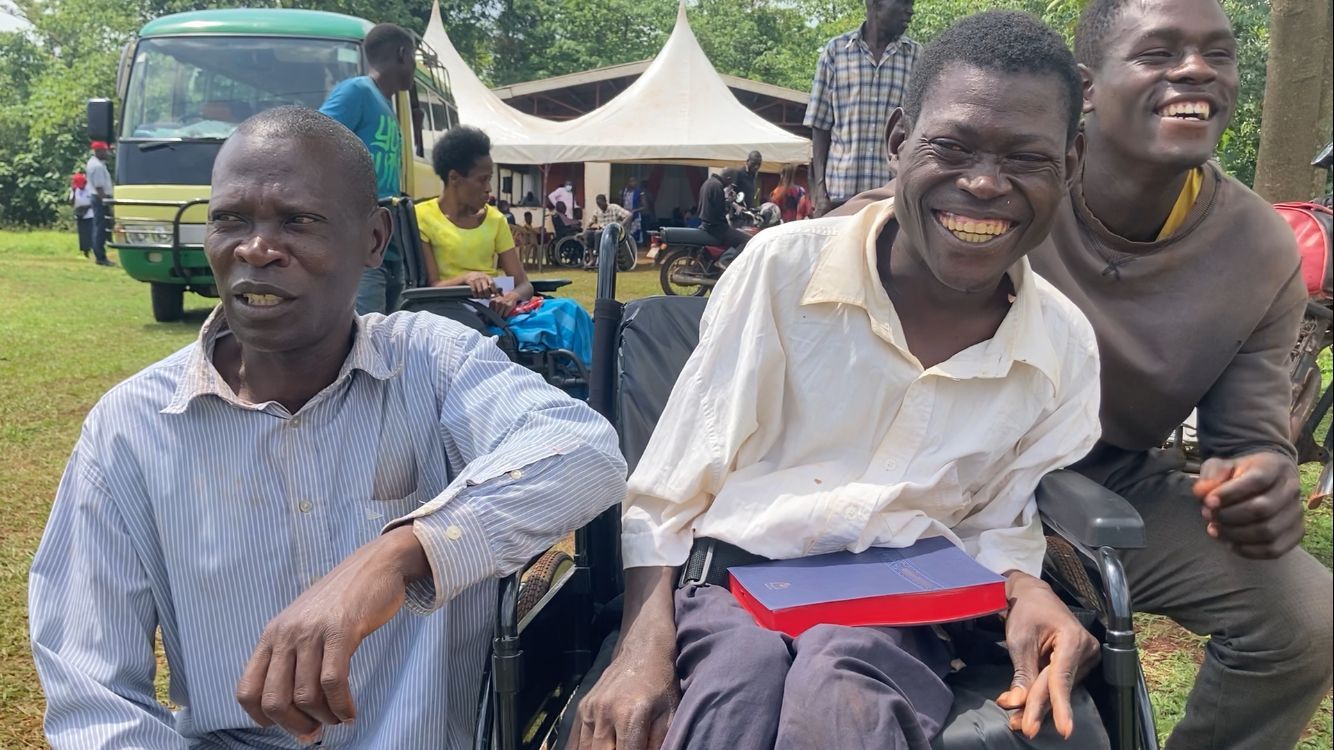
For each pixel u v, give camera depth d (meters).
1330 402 3.96
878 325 1.82
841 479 1.83
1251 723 2.10
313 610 1.38
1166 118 2.01
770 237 1.89
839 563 1.75
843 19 35.50
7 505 4.13
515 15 34.53
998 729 1.53
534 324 4.00
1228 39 2.02
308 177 1.57
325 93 8.43
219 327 1.71
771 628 1.61
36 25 31.39
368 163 1.69
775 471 1.88
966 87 1.70
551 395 1.72
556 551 2.19
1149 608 2.21
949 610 1.64
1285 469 1.87
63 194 23.98
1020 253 1.76
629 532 1.85
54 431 5.17
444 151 4.64
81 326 8.50
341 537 1.63
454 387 1.73
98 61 26.47
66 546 1.62
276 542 1.61
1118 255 2.13
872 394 1.85
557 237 18.16
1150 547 2.15
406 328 1.78
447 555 1.47
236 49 8.55
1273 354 2.14
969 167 1.70
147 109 8.46
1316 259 3.36
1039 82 1.69
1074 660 1.58
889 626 1.64
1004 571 1.80
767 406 1.89
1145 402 2.16
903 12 4.98
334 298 1.62
